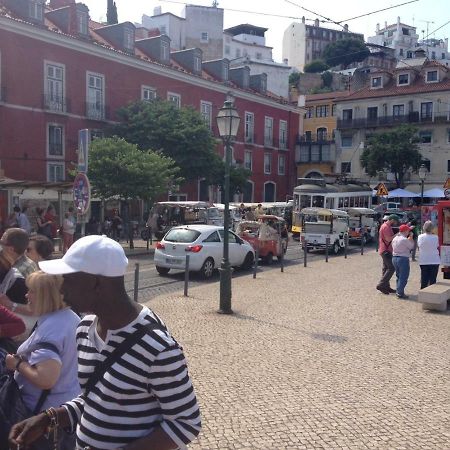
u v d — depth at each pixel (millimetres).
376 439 4844
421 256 12773
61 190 23781
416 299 12664
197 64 43969
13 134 29500
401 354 7754
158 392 2135
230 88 46125
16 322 3635
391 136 52031
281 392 6004
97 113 34156
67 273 2203
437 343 8453
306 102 66125
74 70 32750
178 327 9039
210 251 16031
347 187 35750
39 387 2895
